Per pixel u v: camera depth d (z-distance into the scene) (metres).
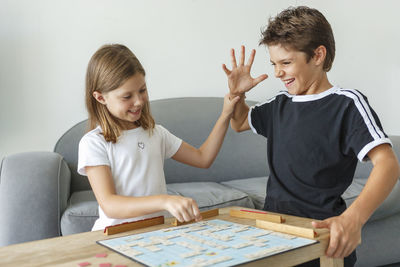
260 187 1.90
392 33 3.09
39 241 0.67
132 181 1.02
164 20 2.29
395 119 3.12
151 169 1.06
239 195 1.70
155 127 1.14
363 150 0.82
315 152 0.91
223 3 2.47
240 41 2.55
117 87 0.95
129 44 2.20
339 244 0.65
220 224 0.76
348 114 0.88
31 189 1.37
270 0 2.64
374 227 1.72
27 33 1.96
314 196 0.91
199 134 2.16
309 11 0.94
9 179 1.38
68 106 2.04
